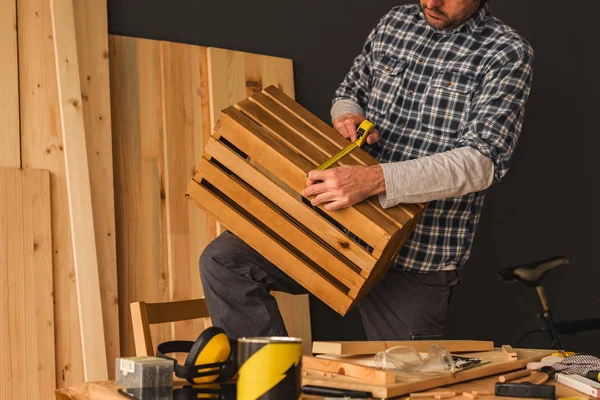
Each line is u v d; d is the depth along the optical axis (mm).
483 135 2158
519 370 1442
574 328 3260
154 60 2791
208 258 2064
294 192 2664
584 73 3867
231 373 1182
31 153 2494
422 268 2369
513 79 2262
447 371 1279
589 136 3865
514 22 3701
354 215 1859
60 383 2439
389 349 1295
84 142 2533
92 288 2488
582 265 3805
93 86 2607
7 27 2488
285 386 997
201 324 2764
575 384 1261
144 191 2723
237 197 1947
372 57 2555
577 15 3867
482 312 3545
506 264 3617
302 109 2154
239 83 2957
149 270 2701
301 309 2986
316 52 3230
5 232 2396
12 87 2479
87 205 2516
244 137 1904
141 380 1103
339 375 1212
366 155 2090
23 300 2398
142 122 2742
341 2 3312
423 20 2471
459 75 2344
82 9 2619
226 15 3010
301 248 1924
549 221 3738
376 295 2408
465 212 2404
